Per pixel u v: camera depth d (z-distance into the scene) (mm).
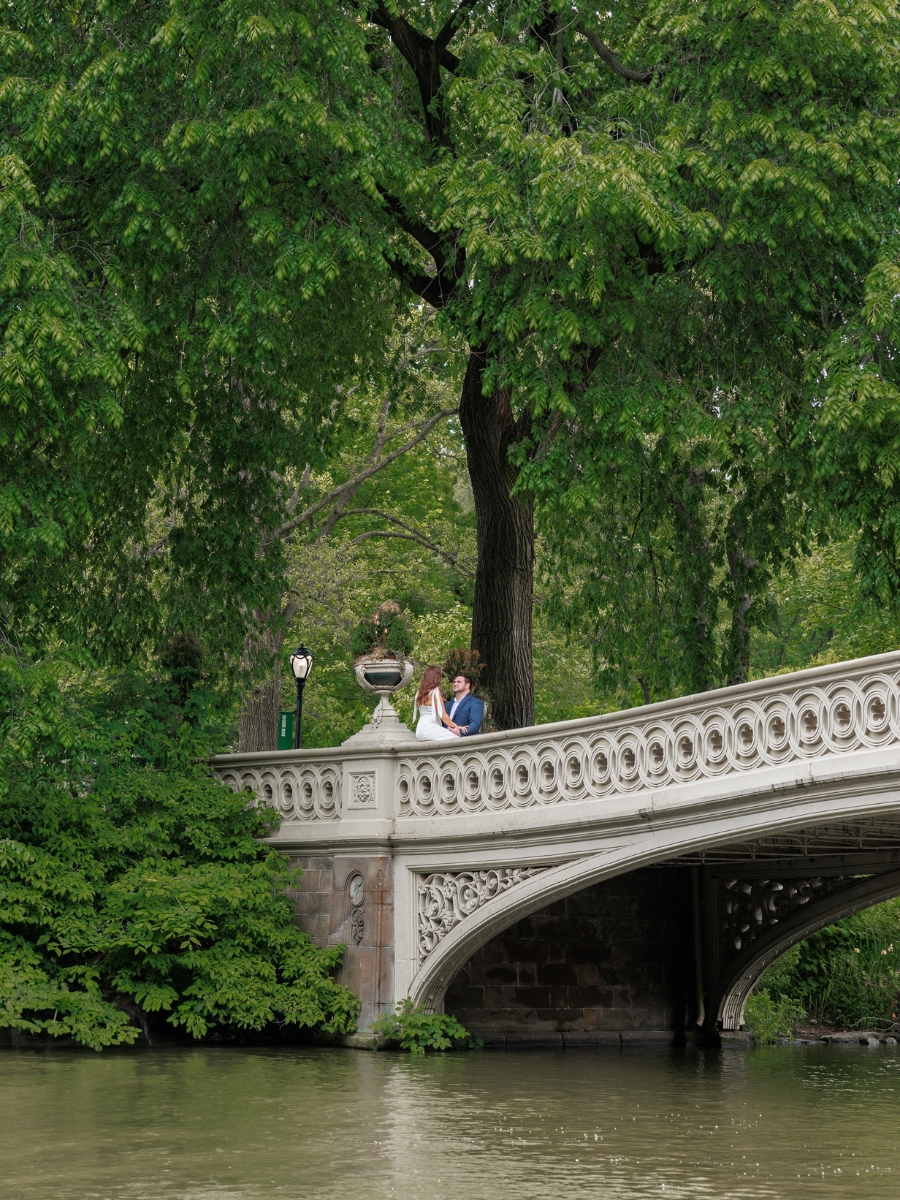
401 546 56656
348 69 24703
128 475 31344
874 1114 16062
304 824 24625
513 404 26266
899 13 23641
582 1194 10898
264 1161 12203
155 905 22609
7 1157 12281
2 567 24219
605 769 20562
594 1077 19719
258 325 26297
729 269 25719
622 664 34844
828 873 26141
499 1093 17422
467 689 24859
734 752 18734
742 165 24219
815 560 48875
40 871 22438
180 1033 23516
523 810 21516
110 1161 12117
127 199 23625
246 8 22625
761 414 25938
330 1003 22938
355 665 24859
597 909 26344
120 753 24984
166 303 26047
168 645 27578
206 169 24984
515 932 25344
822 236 25938
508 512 29906
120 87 23375
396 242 29250
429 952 22938
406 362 38188
